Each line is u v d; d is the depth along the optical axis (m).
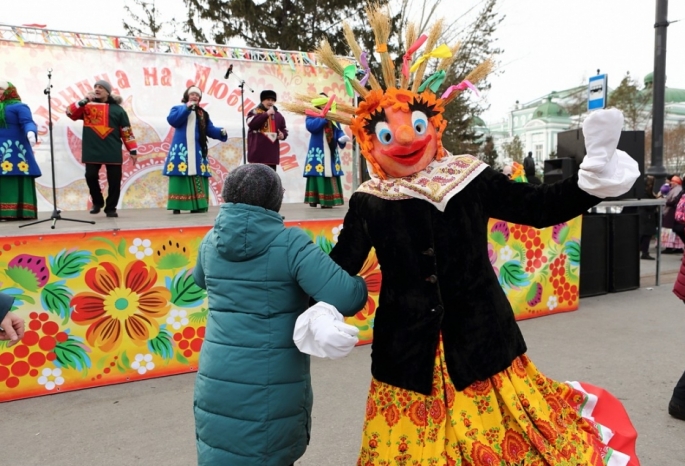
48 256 3.51
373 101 1.96
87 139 5.64
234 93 7.89
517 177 6.15
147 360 3.85
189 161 6.04
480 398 1.83
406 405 1.87
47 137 6.91
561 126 40.59
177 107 5.98
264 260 1.87
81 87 7.06
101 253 3.66
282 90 8.16
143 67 7.36
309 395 2.01
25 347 3.50
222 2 15.97
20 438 2.98
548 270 5.45
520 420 1.82
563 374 3.79
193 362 4.00
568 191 1.77
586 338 4.66
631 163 1.71
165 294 3.87
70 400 3.50
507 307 1.97
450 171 1.95
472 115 17.86
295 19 15.66
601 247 6.34
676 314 5.43
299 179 8.41
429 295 1.86
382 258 1.96
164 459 2.74
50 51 6.89
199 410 1.95
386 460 1.87
